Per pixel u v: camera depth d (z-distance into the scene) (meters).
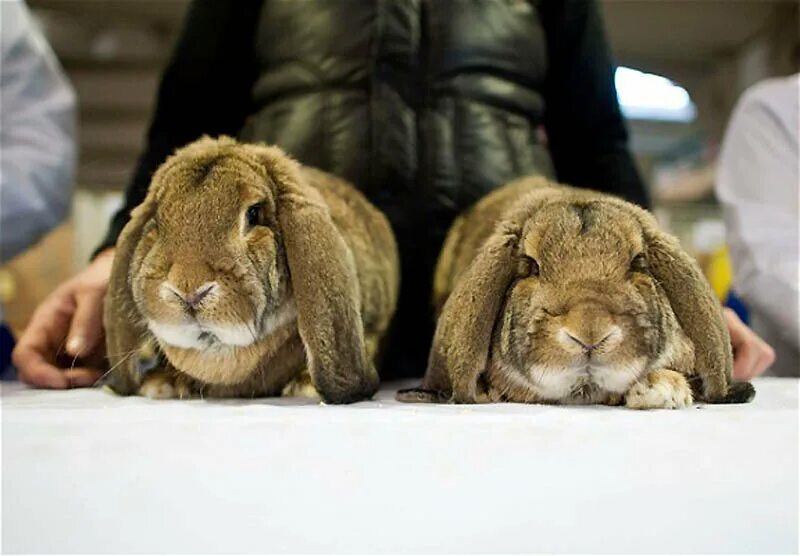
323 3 1.04
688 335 0.76
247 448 0.58
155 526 0.57
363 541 0.58
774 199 1.35
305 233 0.79
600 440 0.59
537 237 0.77
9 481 0.57
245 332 0.76
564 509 0.58
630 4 2.25
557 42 1.13
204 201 0.77
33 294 1.82
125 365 0.82
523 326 0.75
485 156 1.03
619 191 1.12
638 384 0.72
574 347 0.71
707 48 2.56
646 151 3.06
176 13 2.63
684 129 2.92
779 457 0.61
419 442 0.58
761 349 0.93
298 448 0.58
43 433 0.58
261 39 1.08
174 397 0.82
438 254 1.02
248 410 0.67
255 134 1.06
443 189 1.02
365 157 1.02
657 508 0.59
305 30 1.04
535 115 1.10
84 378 0.95
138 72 3.03
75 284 0.98
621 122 1.15
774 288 1.26
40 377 0.94
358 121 1.02
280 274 0.79
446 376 0.78
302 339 0.78
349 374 0.78
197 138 1.12
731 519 0.60
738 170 1.41
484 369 0.77
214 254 0.75
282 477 0.58
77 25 2.68
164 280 0.75
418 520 0.58
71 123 1.57
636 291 0.74
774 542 0.60
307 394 0.82
